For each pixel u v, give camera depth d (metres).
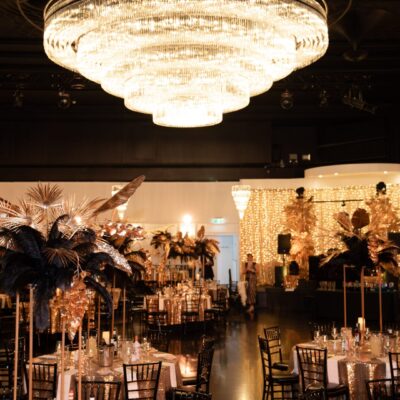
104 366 6.36
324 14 5.82
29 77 14.89
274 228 18.75
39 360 6.78
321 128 20.12
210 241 16.44
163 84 6.57
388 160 18.28
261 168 19.47
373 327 13.95
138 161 19.16
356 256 7.57
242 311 17.20
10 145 18.98
